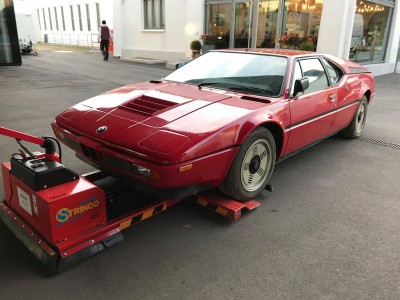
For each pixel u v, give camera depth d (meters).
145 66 15.45
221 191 3.20
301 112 3.73
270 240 2.85
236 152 2.95
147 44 17.81
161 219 3.13
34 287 2.28
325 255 2.68
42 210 2.39
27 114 6.62
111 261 2.55
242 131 2.93
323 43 12.06
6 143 4.91
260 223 3.10
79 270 2.44
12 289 2.25
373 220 3.21
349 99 4.86
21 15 23.69
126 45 19.09
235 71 3.97
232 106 3.18
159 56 17.17
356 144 5.46
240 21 14.23
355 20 12.53
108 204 3.08
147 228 2.98
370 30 13.89
